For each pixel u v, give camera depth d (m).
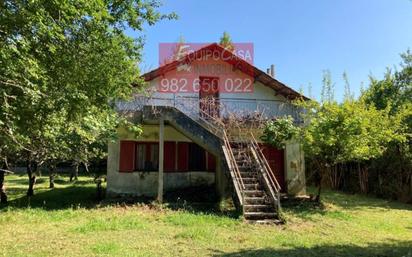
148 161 17.00
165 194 16.30
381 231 11.04
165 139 17.27
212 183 17.47
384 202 17.75
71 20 7.56
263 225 11.20
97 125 9.62
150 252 7.89
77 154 16.84
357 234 10.48
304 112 17.09
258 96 18.08
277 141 15.37
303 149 15.35
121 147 16.61
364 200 18.17
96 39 8.30
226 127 15.93
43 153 16.19
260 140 16.91
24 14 6.28
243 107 17.34
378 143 15.72
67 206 14.41
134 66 10.55
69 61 8.12
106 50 8.73
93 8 7.24
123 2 9.02
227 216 12.19
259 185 13.34
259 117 16.31
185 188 17.03
